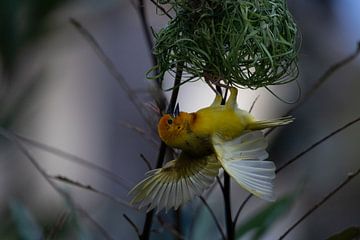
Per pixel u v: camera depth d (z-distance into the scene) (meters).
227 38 6.09
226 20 6.06
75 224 6.96
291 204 7.37
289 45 6.19
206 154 5.73
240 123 5.62
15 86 10.22
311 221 12.84
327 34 12.27
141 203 5.79
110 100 13.12
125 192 12.34
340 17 12.32
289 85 11.80
